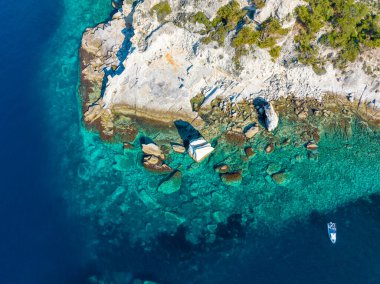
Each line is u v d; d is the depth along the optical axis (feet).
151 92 146.92
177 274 116.47
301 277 115.03
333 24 142.82
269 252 120.37
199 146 135.54
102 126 145.79
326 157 139.44
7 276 115.85
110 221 126.93
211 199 130.93
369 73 144.77
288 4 136.77
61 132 147.74
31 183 135.13
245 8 143.54
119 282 114.62
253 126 143.33
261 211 128.77
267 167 136.98
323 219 126.93
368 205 129.90
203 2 143.95
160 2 147.74
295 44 144.87
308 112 147.54
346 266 116.98
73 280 115.44
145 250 121.08
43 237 123.44
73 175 137.18
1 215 127.24
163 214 127.75
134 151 140.77
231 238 123.24
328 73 147.64
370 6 145.69
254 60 144.77
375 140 143.33
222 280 115.14
